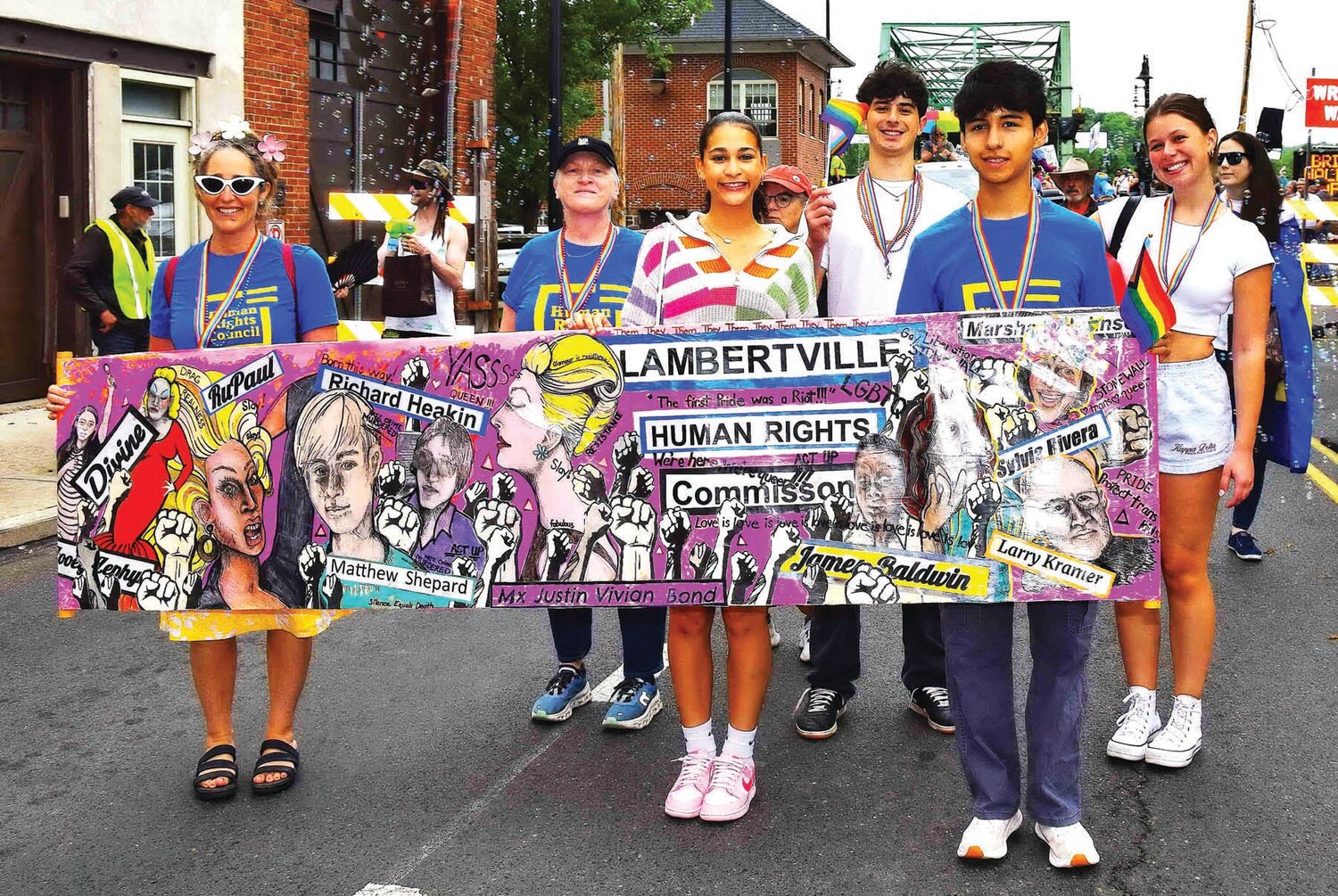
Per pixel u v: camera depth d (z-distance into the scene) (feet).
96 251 28.30
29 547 23.40
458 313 44.62
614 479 11.62
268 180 13.12
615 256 14.51
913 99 14.06
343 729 14.75
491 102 52.95
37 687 16.30
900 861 11.30
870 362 11.07
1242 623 18.39
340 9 45.29
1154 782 12.91
